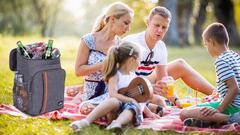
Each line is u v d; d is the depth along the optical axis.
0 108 6.16
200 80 7.14
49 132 5.18
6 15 48.34
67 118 5.83
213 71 14.41
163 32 6.54
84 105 5.93
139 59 5.77
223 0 35.44
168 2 30.05
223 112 5.76
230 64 5.66
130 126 5.40
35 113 5.73
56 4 52.22
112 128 5.21
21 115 5.84
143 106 5.84
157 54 6.86
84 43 6.36
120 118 5.32
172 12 30.36
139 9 36.53
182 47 30.34
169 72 7.18
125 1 36.78
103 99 5.99
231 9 35.50
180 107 6.80
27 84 5.68
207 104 5.91
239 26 46.06
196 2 40.69
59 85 5.90
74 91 7.29
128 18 6.22
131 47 5.70
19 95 5.81
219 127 5.60
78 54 6.39
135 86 5.70
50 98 5.82
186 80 7.21
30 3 49.75
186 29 35.12
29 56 5.77
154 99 6.51
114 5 6.25
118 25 6.21
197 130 5.37
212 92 7.11
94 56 6.36
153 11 6.57
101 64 6.18
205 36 5.88
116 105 5.48
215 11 36.19
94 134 5.08
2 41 18.11
